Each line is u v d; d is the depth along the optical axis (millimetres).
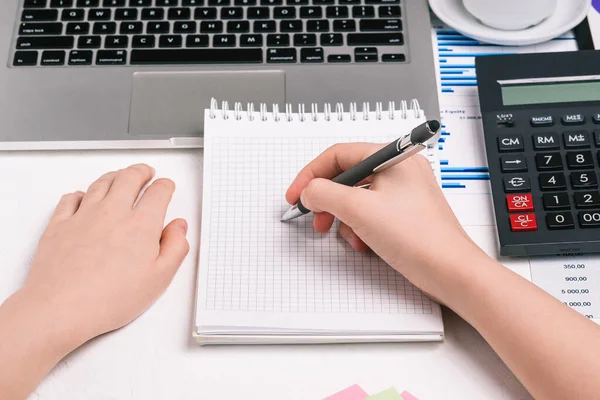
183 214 558
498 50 658
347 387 473
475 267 447
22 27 622
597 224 520
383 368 482
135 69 613
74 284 471
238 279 505
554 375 407
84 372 476
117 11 631
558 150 551
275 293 500
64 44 618
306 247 521
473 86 637
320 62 619
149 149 597
